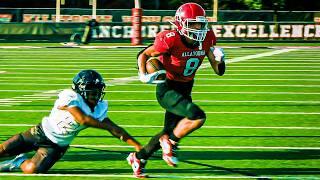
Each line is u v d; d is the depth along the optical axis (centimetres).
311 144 2133
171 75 1688
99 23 7206
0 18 7494
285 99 3192
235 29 7306
